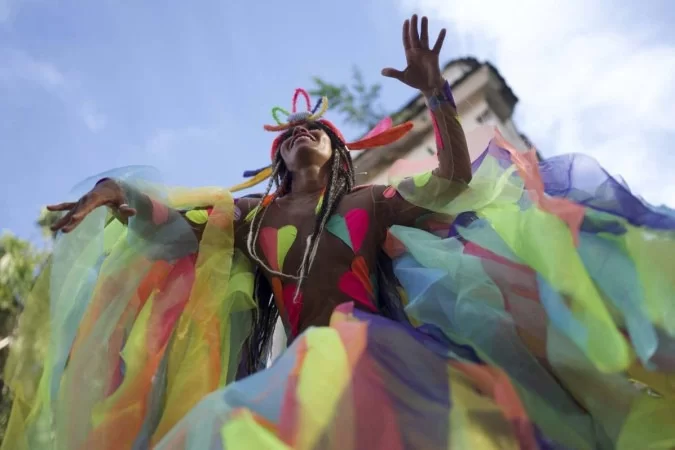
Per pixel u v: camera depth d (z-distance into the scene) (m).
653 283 1.47
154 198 2.13
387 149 3.47
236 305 2.13
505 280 1.63
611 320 1.43
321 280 2.10
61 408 1.73
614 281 1.52
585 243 1.60
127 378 1.77
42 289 1.94
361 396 1.31
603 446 1.42
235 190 2.63
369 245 2.15
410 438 1.26
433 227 2.16
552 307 1.50
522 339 1.55
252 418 1.25
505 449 1.26
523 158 1.87
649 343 1.37
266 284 2.33
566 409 1.45
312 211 2.29
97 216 2.10
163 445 1.28
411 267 1.92
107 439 1.65
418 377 1.41
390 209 2.23
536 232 1.62
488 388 1.41
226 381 1.95
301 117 2.60
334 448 1.22
